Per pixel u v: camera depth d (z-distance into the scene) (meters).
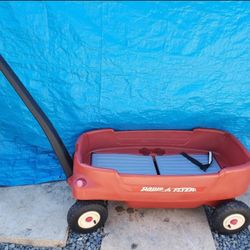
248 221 1.41
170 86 1.43
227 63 1.37
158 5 1.21
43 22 1.23
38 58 1.32
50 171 1.68
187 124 1.60
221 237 1.45
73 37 1.27
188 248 1.37
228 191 1.33
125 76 1.39
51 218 1.45
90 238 1.40
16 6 1.20
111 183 1.28
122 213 1.50
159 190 1.30
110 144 1.62
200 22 1.26
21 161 1.67
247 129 1.64
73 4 1.19
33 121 1.51
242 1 1.22
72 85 1.40
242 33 1.30
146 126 1.60
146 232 1.42
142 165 1.52
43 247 1.37
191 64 1.36
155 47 1.31
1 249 1.34
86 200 1.35
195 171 1.50
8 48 1.30
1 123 1.54
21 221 1.42
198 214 1.52
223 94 1.46
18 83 1.17
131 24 1.25
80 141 1.47
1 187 1.62
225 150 1.61
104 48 1.30
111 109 1.50
